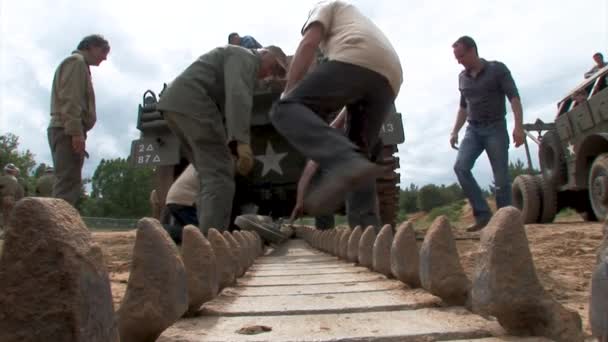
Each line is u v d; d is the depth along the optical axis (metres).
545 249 6.34
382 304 2.72
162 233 1.99
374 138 4.23
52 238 1.21
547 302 1.91
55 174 6.24
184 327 2.35
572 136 10.10
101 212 87.62
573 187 10.34
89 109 6.47
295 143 3.52
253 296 3.26
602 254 1.56
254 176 10.60
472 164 7.89
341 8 4.05
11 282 1.20
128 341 1.90
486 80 7.48
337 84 3.72
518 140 7.47
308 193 3.37
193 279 2.55
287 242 11.42
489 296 1.96
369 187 6.14
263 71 6.41
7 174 13.46
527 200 11.57
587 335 2.10
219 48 6.07
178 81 5.97
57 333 1.18
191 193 8.06
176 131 6.15
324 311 2.65
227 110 5.75
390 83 3.98
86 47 6.44
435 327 2.19
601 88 9.12
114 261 6.21
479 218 7.91
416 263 3.20
